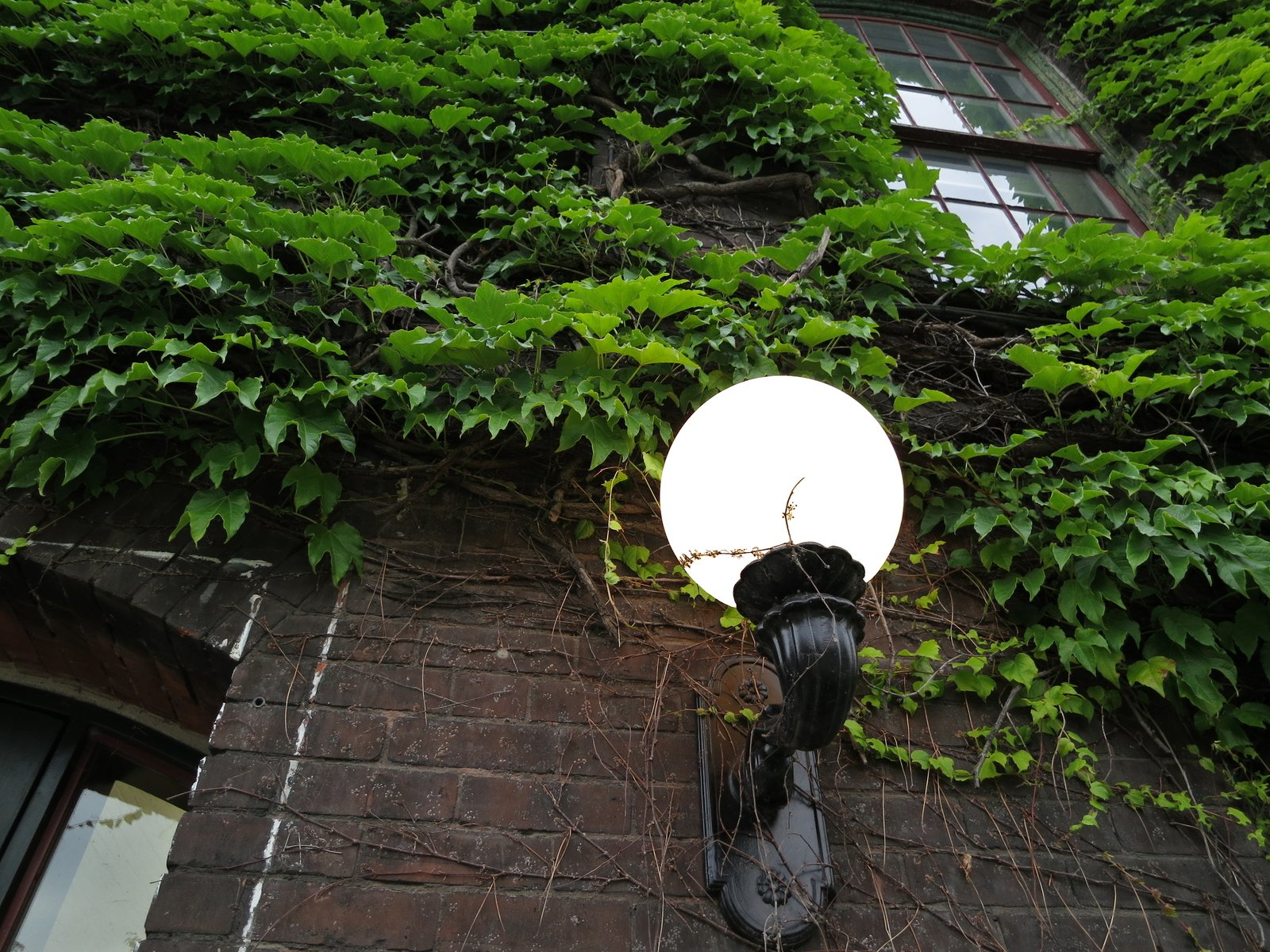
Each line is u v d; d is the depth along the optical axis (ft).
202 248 7.41
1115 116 16.21
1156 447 7.80
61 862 7.73
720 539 4.87
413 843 5.76
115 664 7.52
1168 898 6.39
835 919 5.81
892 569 7.86
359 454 7.67
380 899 5.51
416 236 9.66
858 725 6.76
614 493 7.77
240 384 6.84
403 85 10.82
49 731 8.15
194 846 5.57
